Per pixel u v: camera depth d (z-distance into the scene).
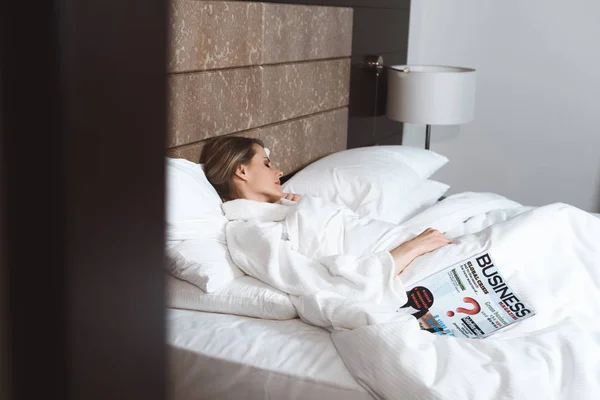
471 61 3.57
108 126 0.24
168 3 0.25
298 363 1.33
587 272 1.69
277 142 2.29
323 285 1.50
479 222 2.02
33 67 0.22
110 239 0.24
